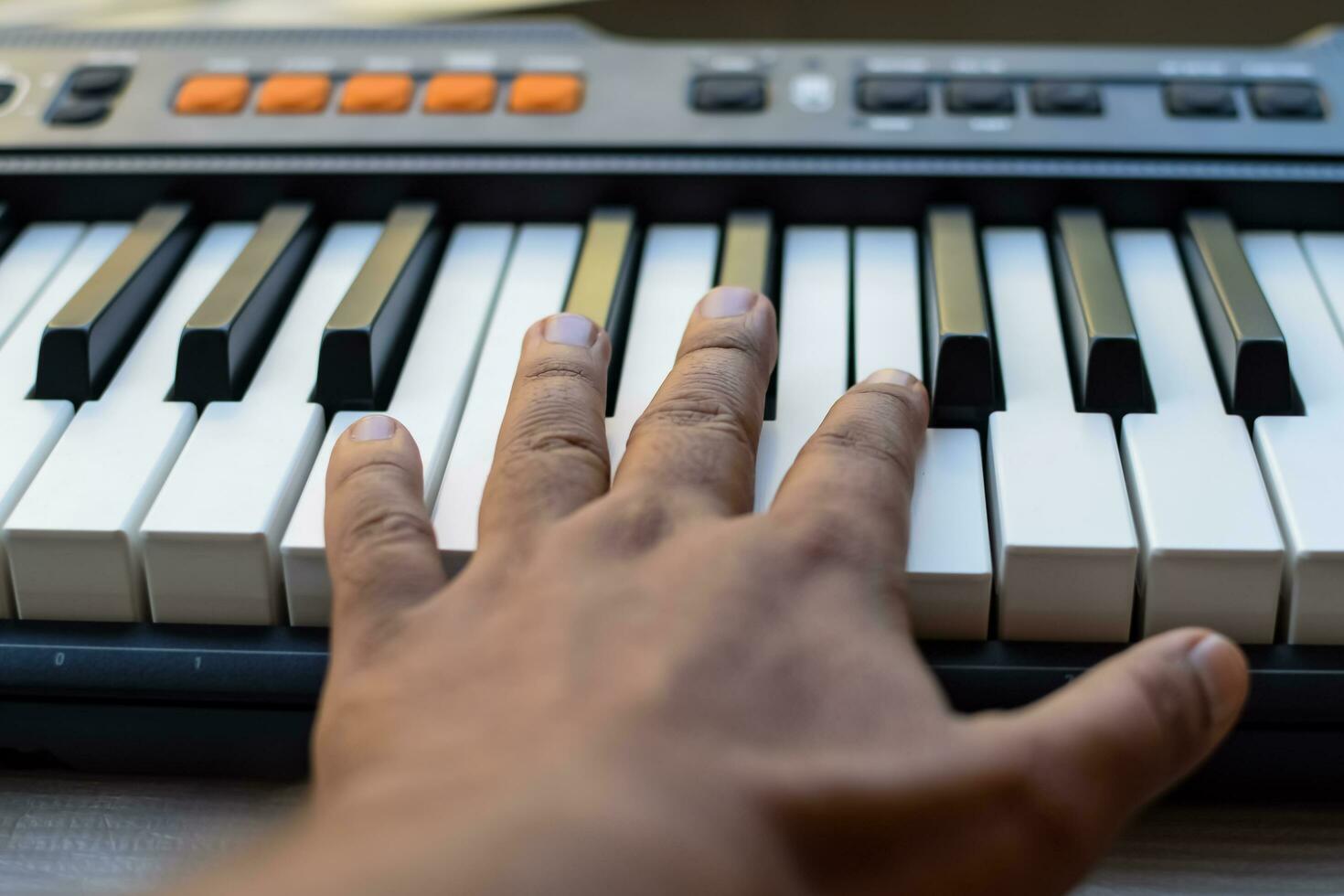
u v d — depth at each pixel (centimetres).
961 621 35
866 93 45
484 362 40
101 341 40
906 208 44
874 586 32
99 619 37
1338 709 35
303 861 26
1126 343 38
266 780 38
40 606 37
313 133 45
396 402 39
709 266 43
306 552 36
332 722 31
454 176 44
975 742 30
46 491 37
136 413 39
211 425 38
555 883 26
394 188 45
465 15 52
